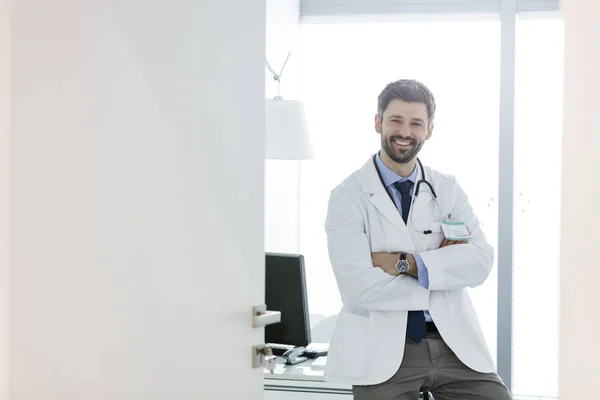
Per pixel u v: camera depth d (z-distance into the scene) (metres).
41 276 1.01
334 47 4.60
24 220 0.97
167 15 1.31
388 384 2.42
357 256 2.54
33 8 0.98
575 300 0.94
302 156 3.13
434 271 2.44
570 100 0.96
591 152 0.87
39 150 1.00
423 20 4.52
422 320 2.48
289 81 4.34
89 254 1.11
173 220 1.34
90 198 1.11
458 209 2.68
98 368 1.13
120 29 1.17
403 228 2.58
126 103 1.19
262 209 1.69
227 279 1.54
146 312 1.26
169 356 1.33
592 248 0.87
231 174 1.55
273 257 2.80
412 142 2.60
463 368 2.45
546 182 4.34
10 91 0.94
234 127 1.55
